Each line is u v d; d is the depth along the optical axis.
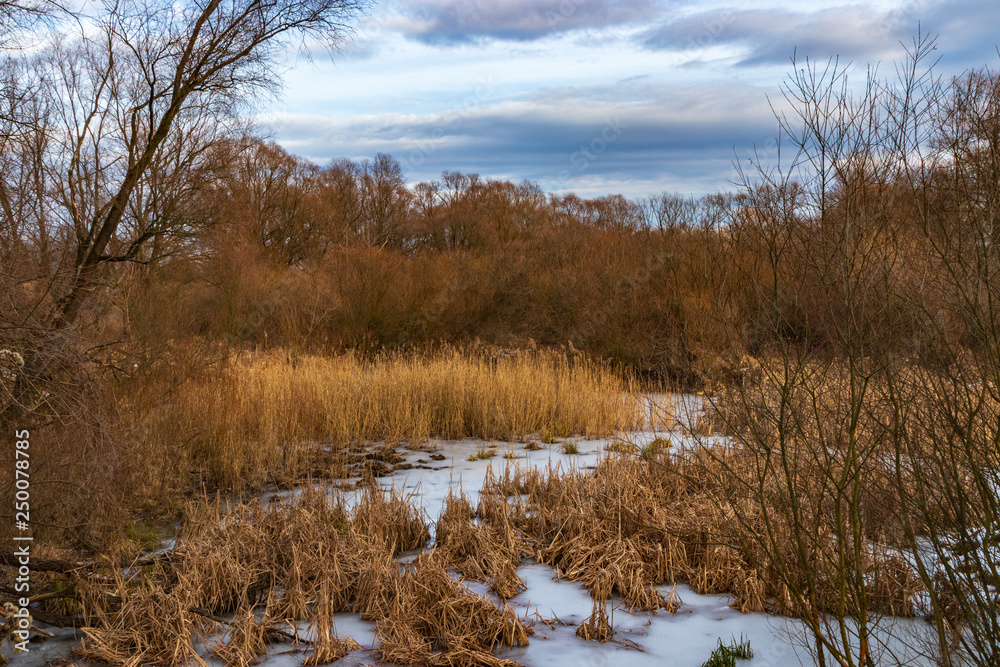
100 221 7.85
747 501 5.24
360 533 5.69
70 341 4.44
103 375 6.35
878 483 3.43
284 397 10.28
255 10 8.66
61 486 4.57
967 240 2.98
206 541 5.27
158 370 8.36
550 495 6.80
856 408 3.18
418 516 6.06
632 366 14.79
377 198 32.22
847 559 3.68
